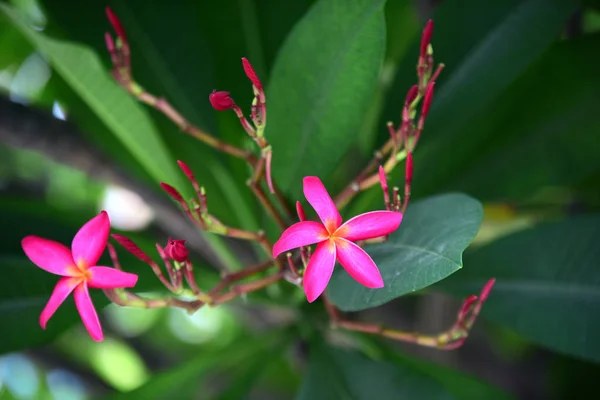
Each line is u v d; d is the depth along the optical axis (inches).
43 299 23.2
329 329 27.4
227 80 28.6
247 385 25.8
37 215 25.7
